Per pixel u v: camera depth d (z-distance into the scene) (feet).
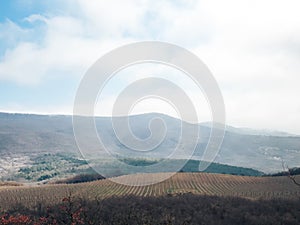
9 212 167.22
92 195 174.50
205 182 209.05
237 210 153.17
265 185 209.56
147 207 151.12
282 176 225.15
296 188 193.77
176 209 150.82
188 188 188.55
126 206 149.89
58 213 153.17
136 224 137.69
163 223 135.64
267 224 140.15
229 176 223.10
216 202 166.50
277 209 157.58
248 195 186.91
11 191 228.02
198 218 143.13
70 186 222.28
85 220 143.23
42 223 146.72
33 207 171.83
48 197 193.77
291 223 140.67
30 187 244.42
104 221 141.28
